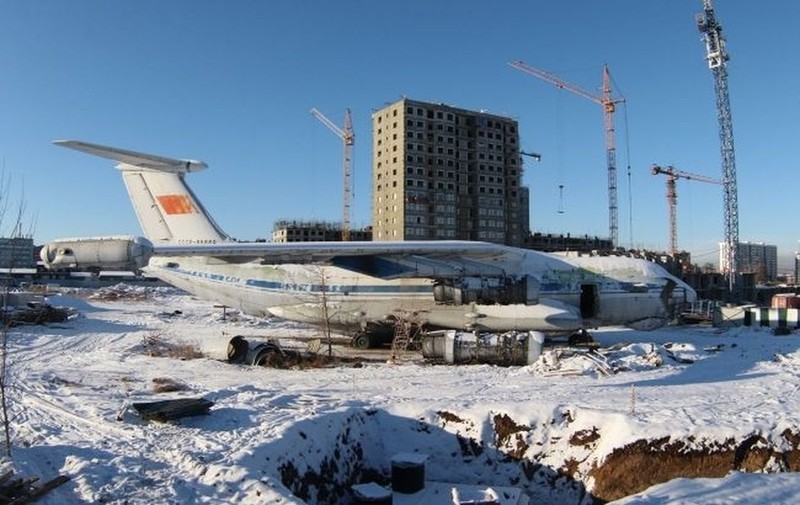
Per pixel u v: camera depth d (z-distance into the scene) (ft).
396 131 363.76
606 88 341.62
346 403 44.21
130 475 28.37
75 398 43.62
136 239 57.57
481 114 383.86
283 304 81.76
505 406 42.52
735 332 98.48
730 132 223.10
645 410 41.96
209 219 80.94
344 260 77.61
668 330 103.86
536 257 80.28
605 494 37.78
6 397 43.39
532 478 40.06
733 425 38.42
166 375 58.39
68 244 58.13
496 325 75.56
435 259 75.82
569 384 53.06
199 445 32.60
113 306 165.17
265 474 28.76
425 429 42.32
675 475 37.19
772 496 31.09
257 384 53.52
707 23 223.51
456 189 376.27
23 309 104.17
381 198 375.86
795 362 63.57
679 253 332.60
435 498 36.32
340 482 36.81
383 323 80.43
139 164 73.97
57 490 26.43
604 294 78.74
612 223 337.11
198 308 160.15
